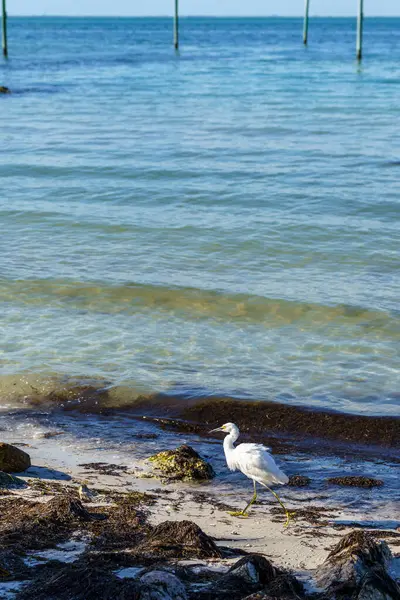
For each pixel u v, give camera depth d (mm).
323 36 188125
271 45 139875
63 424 13055
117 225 24250
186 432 12898
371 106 52094
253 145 38125
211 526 9398
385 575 7414
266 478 9609
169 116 48750
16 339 16219
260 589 7301
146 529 8969
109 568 7688
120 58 102438
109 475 11086
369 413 13203
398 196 27453
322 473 11453
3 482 10383
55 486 10461
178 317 17484
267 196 27656
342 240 22719
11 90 64000
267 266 20734
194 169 32281
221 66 88188
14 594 7039
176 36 116688
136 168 32500
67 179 30984
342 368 14945
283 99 56750
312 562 8281
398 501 10531
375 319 17141
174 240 22875
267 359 15367
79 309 17922
